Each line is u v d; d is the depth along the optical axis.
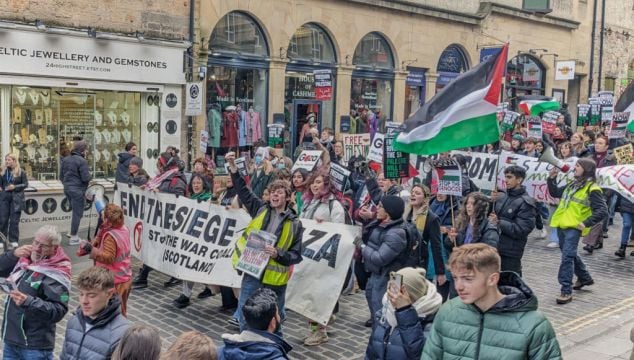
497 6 22.14
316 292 7.20
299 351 6.97
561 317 8.23
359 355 6.89
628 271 10.66
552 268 10.73
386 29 19.03
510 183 7.14
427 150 7.52
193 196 9.24
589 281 9.41
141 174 10.80
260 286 6.24
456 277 3.41
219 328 7.62
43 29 12.13
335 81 18.08
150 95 14.28
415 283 4.07
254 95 16.52
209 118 15.56
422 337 3.86
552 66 25.28
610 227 14.36
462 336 3.45
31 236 12.35
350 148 12.64
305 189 8.16
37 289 4.86
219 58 15.59
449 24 20.86
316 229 7.41
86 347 4.13
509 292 3.51
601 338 7.45
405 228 5.95
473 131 7.36
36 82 12.36
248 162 12.76
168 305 8.48
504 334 3.35
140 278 9.30
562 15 25.52
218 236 8.18
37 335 4.92
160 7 14.09
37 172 12.75
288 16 16.70
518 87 24.20
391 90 19.66
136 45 13.65
